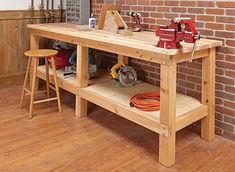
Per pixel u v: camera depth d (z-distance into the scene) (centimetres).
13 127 269
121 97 262
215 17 239
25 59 392
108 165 210
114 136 255
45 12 396
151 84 306
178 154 226
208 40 234
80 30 294
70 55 351
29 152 226
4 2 354
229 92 241
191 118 227
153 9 294
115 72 299
